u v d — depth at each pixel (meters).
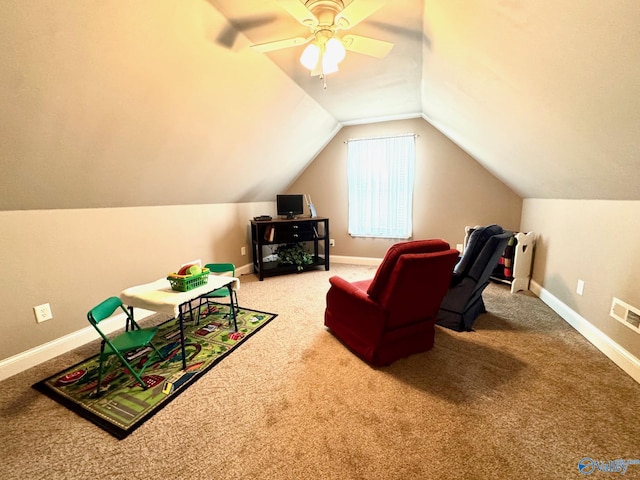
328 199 4.77
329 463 1.22
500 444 1.30
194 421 1.46
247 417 1.48
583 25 0.98
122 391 1.68
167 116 2.08
